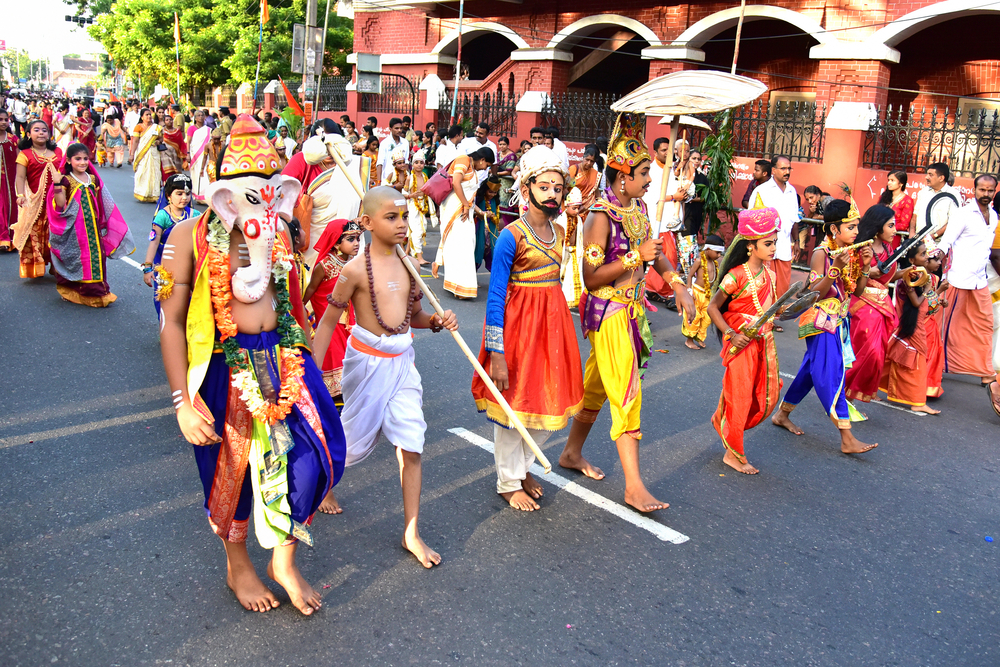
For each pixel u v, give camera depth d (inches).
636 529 172.6
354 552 156.8
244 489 129.6
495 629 135.3
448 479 191.3
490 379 167.0
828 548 169.9
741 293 197.3
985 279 291.7
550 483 192.9
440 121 807.1
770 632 139.3
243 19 1235.2
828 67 544.7
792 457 219.6
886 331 243.8
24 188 369.1
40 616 131.6
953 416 264.2
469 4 773.3
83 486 177.6
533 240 167.2
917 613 147.8
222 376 126.9
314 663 124.3
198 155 532.1
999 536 179.6
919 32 605.3
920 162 529.7
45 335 292.4
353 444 154.3
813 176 523.2
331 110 970.1
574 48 745.0
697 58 642.2
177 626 131.2
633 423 176.7
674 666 128.7
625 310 177.0
